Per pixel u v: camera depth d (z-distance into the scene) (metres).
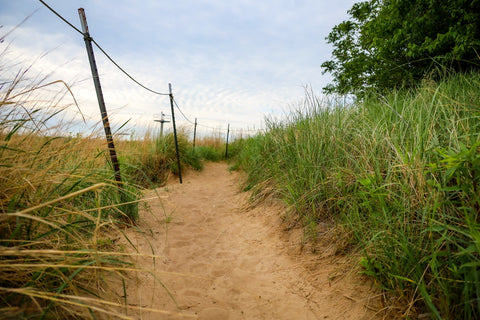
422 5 6.05
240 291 2.34
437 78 5.48
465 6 5.38
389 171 2.37
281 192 4.01
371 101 4.43
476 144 1.27
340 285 2.14
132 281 2.14
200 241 3.44
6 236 1.40
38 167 1.76
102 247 2.32
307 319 1.91
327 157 3.57
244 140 12.73
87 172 2.35
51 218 1.58
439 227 1.56
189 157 8.90
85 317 1.45
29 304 1.31
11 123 1.65
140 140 7.45
